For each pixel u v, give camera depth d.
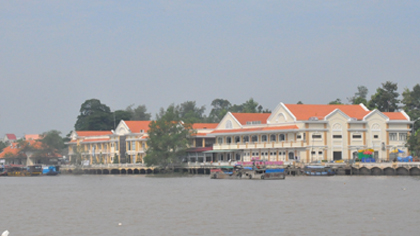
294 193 94.00
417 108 199.88
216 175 143.88
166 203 84.25
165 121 171.75
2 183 149.00
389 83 198.50
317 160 147.25
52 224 66.50
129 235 59.25
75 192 109.12
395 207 75.25
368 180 119.00
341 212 71.56
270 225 63.31
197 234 59.12
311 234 58.34
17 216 73.25
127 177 167.88
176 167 170.88
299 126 151.88
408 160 139.12
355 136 155.00
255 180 130.00
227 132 170.62
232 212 73.12
